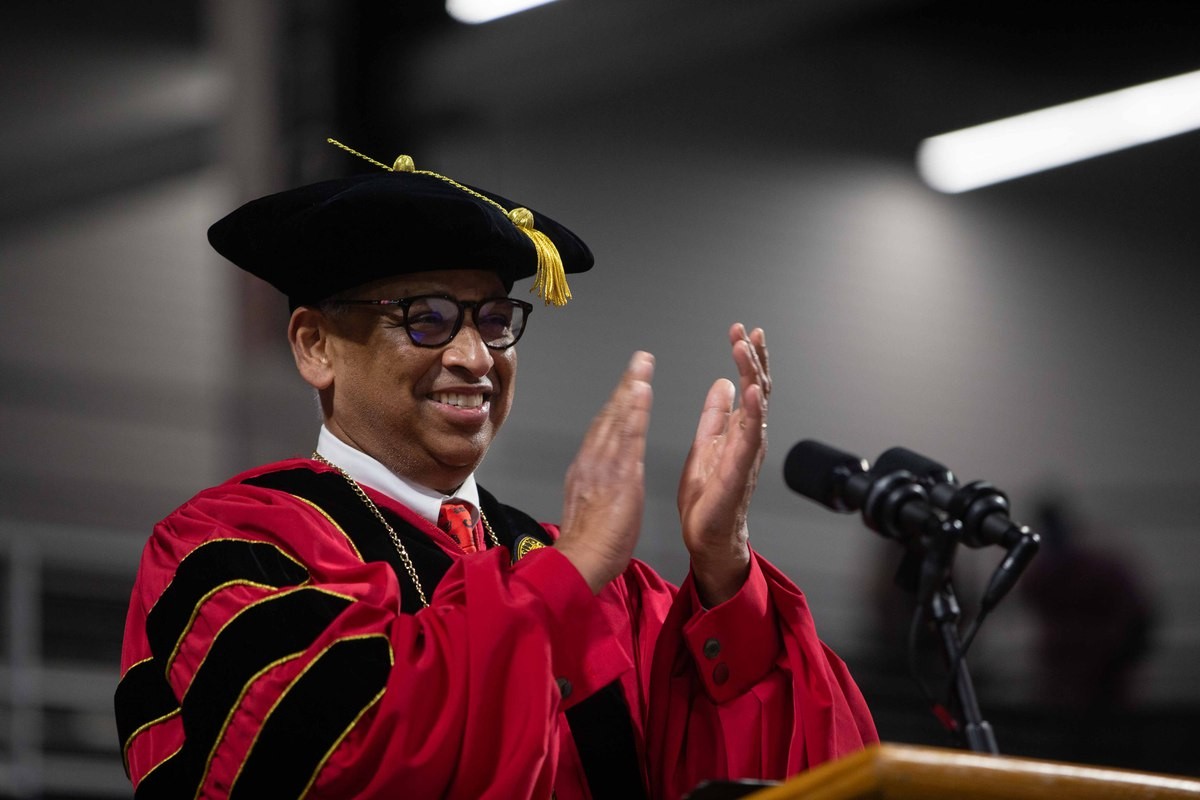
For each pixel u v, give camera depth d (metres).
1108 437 36.00
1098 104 36.56
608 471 6.98
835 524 32.03
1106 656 26.53
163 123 29.33
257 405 27.61
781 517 31.95
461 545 8.29
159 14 30.00
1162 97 36.84
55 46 29.08
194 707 6.82
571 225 32.16
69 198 28.22
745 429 7.48
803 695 7.64
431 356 7.89
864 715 7.99
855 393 34.19
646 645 8.20
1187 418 36.69
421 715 6.38
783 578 7.96
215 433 27.53
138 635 7.62
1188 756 26.41
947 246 36.38
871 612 28.27
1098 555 27.12
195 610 7.12
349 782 6.36
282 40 26.06
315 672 6.56
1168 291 37.69
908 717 26.69
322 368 8.23
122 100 29.28
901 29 37.59
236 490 7.94
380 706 6.44
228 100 26.16
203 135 29.36
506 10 28.08
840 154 36.12
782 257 34.56
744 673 7.74
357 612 6.73
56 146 28.39
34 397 26.36
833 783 4.61
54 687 21.77
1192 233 38.19
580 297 31.88
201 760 6.72
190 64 29.92
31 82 28.64
